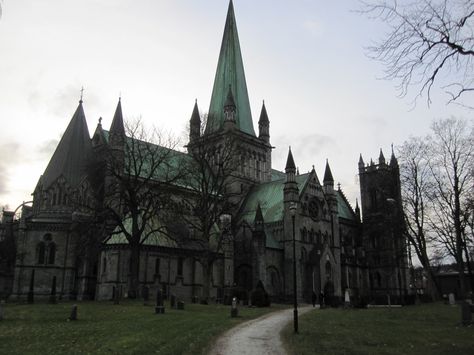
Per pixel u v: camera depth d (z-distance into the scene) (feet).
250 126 347.56
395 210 248.52
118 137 237.25
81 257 219.00
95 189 234.99
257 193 321.93
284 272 276.00
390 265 349.82
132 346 71.00
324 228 303.89
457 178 219.41
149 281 220.23
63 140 250.37
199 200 222.48
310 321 123.03
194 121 300.81
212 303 214.07
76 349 69.05
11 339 79.97
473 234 231.09
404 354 68.64
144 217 198.90
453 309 161.17
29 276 219.00
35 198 239.30
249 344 79.05
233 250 259.19
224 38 355.15
